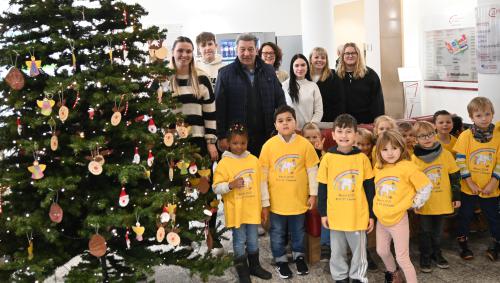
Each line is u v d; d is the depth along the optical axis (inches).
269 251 138.9
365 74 160.2
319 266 127.0
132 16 98.0
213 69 179.8
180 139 105.5
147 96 100.4
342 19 436.8
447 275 117.3
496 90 157.1
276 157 119.6
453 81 292.0
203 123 126.3
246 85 136.3
